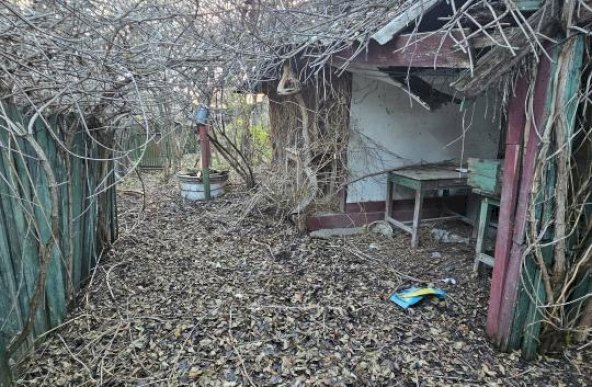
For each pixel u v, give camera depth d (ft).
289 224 17.19
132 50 9.37
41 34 7.49
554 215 7.68
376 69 13.12
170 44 9.59
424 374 8.04
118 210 19.54
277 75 16.97
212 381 7.91
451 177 14.69
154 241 15.39
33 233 8.35
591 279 8.50
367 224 17.06
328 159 16.89
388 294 11.28
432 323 9.81
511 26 7.76
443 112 17.21
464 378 7.93
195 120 16.83
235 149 22.77
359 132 16.44
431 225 17.15
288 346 8.95
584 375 8.01
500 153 17.02
